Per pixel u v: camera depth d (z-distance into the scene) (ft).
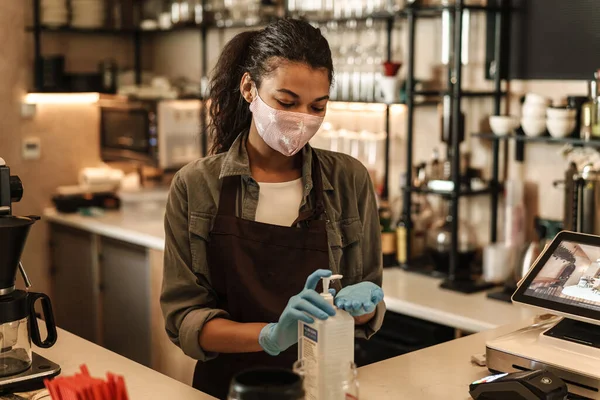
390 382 5.49
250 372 4.02
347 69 11.62
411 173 10.93
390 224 11.48
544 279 5.67
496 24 10.55
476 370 5.73
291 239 5.95
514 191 10.34
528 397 4.76
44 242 15.05
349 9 11.47
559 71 10.02
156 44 16.53
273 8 13.05
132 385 5.49
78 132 15.51
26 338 5.48
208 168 6.14
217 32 14.93
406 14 10.78
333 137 12.67
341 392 4.49
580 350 5.25
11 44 14.33
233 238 5.92
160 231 12.94
